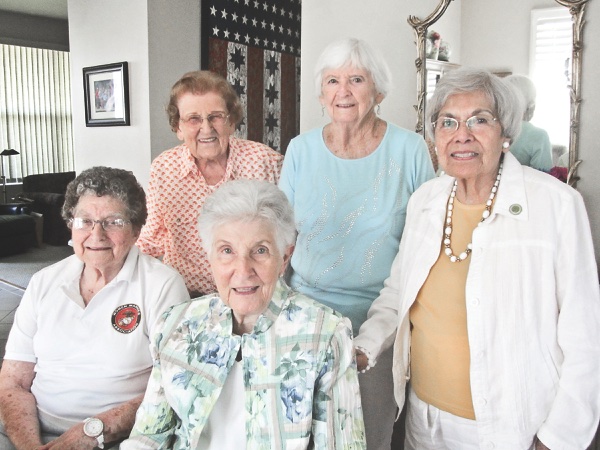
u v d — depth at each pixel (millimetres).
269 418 1330
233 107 2227
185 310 1455
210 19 4379
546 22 2129
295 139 2070
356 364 1496
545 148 2117
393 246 1904
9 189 9617
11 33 9211
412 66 2652
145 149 4336
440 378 1505
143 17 4148
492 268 1395
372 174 1919
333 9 2916
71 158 10398
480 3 2311
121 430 1650
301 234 1991
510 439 1396
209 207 1356
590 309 1336
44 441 1732
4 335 4379
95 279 1800
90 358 1743
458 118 1417
